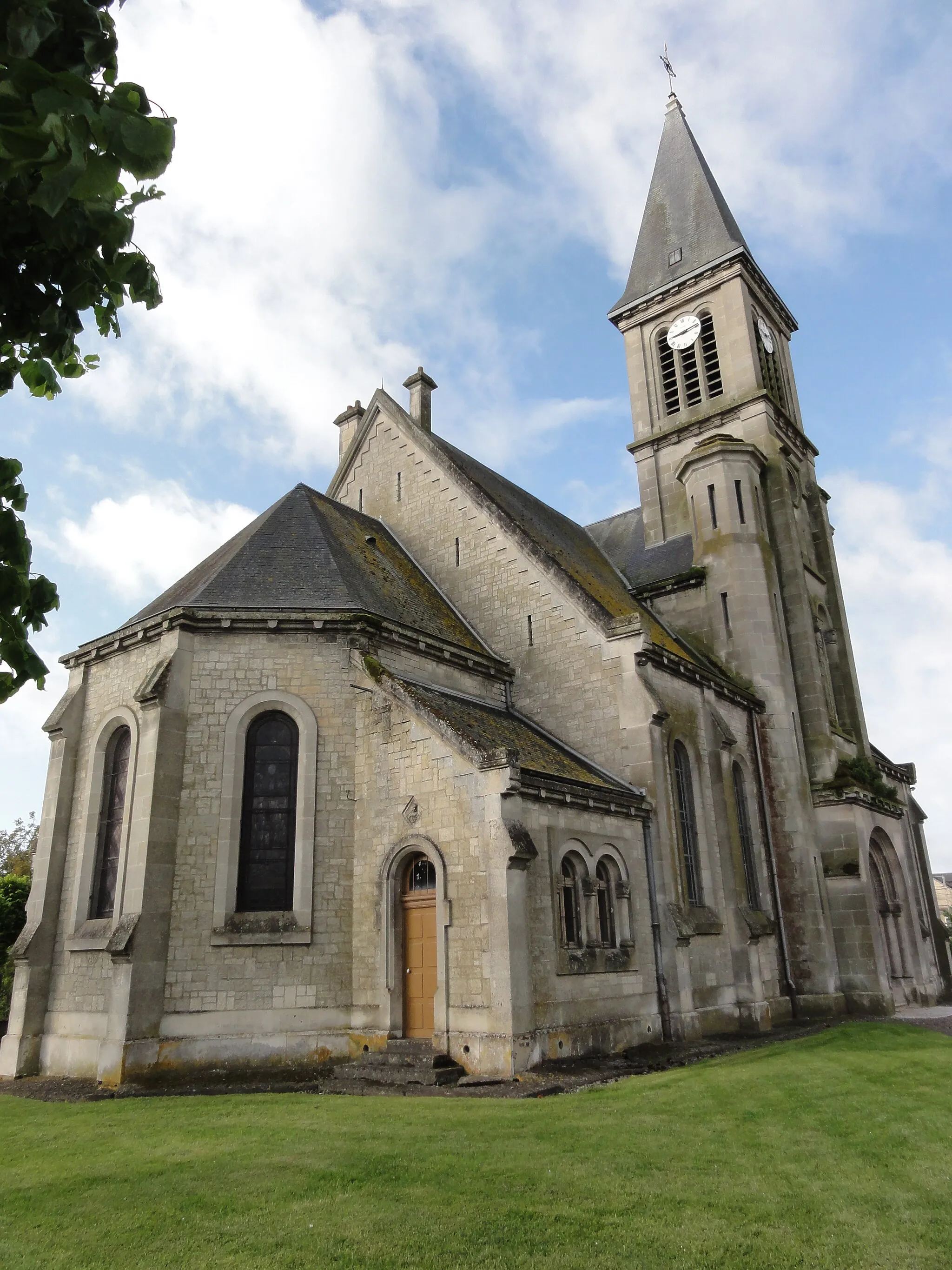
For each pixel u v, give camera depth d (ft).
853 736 123.54
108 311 18.71
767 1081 51.93
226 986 64.39
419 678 80.18
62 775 76.79
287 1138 39.40
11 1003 72.18
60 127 13.46
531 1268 24.93
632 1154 35.83
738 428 127.44
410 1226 27.94
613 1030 67.10
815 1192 31.01
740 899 88.89
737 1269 24.77
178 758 68.13
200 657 71.61
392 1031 63.62
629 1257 25.50
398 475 107.65
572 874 69.00
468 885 62.34
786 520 120.78
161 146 14.92
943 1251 25.81
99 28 15.29
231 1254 26.27
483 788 63.16
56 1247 27.30
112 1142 40.83
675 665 88.63
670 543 127.95
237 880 67.46
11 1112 51.11
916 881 132.57
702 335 136.05
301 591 77.77
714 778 91.40
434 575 100.42
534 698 88.99
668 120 158.30
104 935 68.39
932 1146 37.17
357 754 71.36
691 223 144.25
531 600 91.91
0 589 16.74
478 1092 52.49
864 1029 78.33
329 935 67.05
